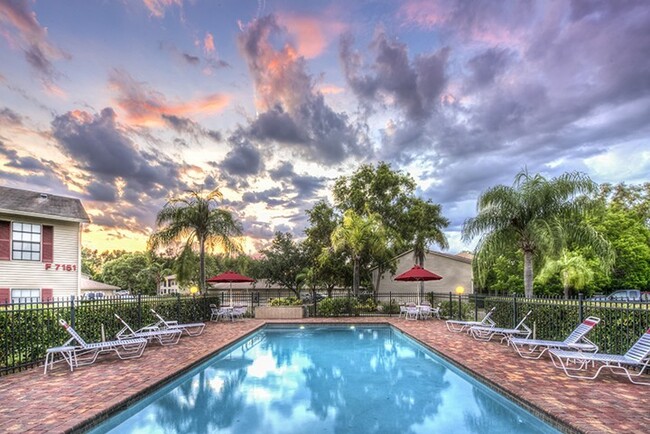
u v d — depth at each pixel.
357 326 18.42
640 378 7.30
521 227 15.03
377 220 26.06
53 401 6.02
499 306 14.20
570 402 5.85
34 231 18.42
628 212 32.84
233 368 9.84
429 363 10.37
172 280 58.69
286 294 43.72
